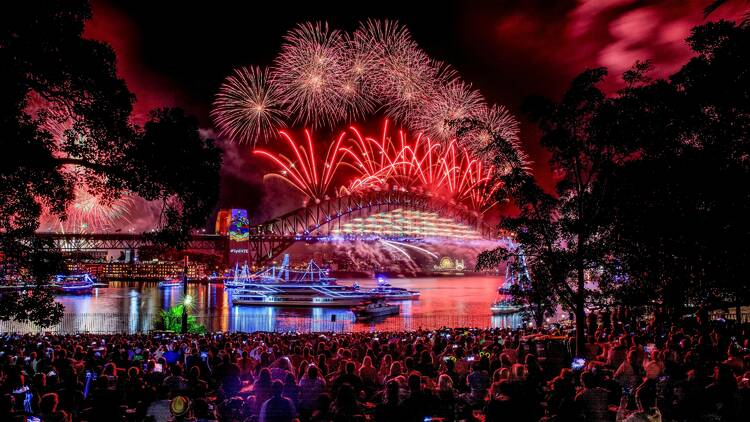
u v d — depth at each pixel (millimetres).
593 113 21406
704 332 19562
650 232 19297
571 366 15703
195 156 15695
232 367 14500
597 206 21438
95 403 10531
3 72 13297
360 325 87438
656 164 19344
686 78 18469
